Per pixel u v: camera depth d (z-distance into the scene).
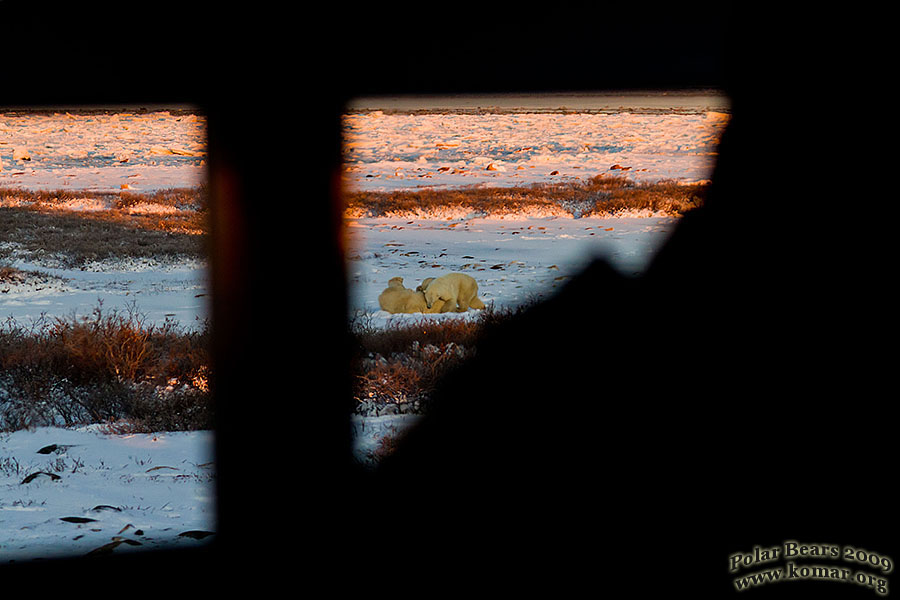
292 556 9.93
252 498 11.99
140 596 9.03
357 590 9.20
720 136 21.02
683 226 19.73
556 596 8.73
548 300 21.89
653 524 9.99
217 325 22.42
